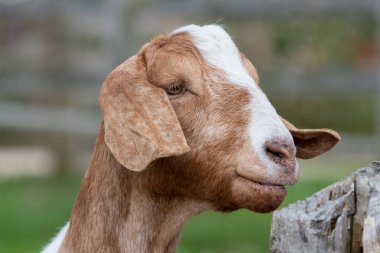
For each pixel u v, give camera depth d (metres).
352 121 17.72
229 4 16.17
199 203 5.17
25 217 12.84
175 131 4.71
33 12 17.31
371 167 4.69
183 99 5.00
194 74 5.02
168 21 16.94
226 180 4.94
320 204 4.75
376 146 15.60
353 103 17.77
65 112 16.89
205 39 5.17
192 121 4.98
